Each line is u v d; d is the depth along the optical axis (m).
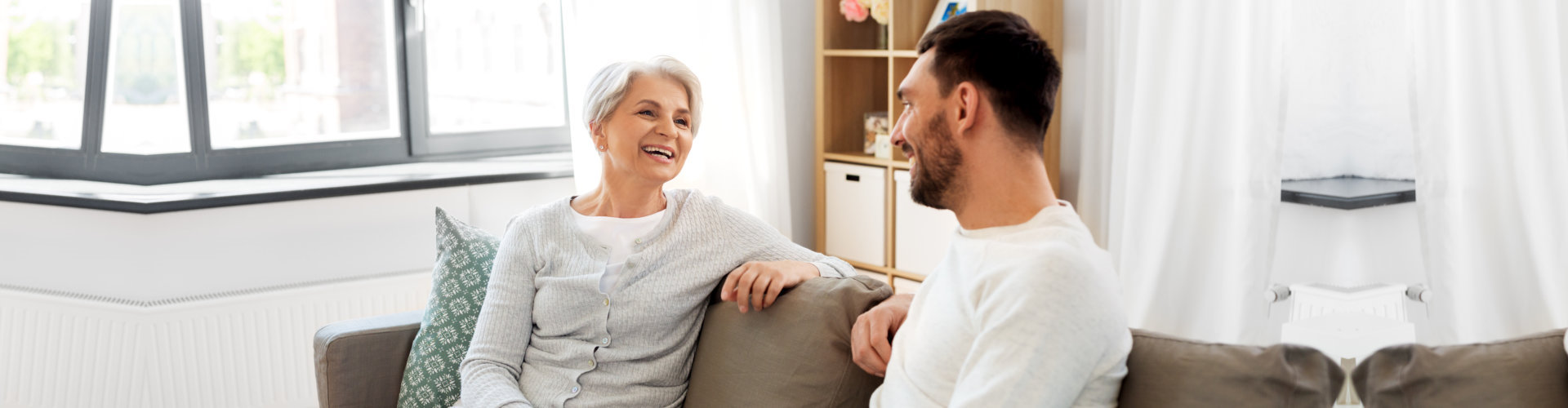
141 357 2.77
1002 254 1.18
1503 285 2.46
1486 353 1.14
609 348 1.79
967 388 1.14
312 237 2.97
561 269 1.83
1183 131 2.91
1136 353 1.27
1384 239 2.58
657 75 1.85
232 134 3.19
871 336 1.50
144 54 3.05
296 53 3.28
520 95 3.71
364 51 3.39
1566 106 2.31
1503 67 2.38
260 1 3.20
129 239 2.78
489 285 1.87
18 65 3.14
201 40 3.08
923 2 3.49
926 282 1.35
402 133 3.47
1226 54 2.85
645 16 3.36
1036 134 1.22
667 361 1.79
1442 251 2.48
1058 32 3.29
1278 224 2.81
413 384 1.96
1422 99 2.48
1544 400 1.11
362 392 1.99
